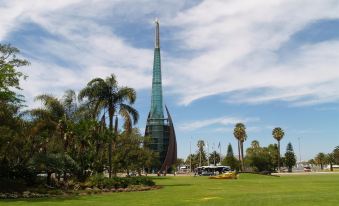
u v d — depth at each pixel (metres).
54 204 30.61
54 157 50.09
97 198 36.06
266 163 163.62
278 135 178.62
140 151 110.06
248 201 30.61
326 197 32.81
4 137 42.22
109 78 57.25
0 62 40.62
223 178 90.25
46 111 53.16
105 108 57.25
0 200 34.53
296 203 28.20
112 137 57.72
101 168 60.84
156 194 40.53
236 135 159.62
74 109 58.62
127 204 30.06
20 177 47.25
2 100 41.72
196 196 37.06
